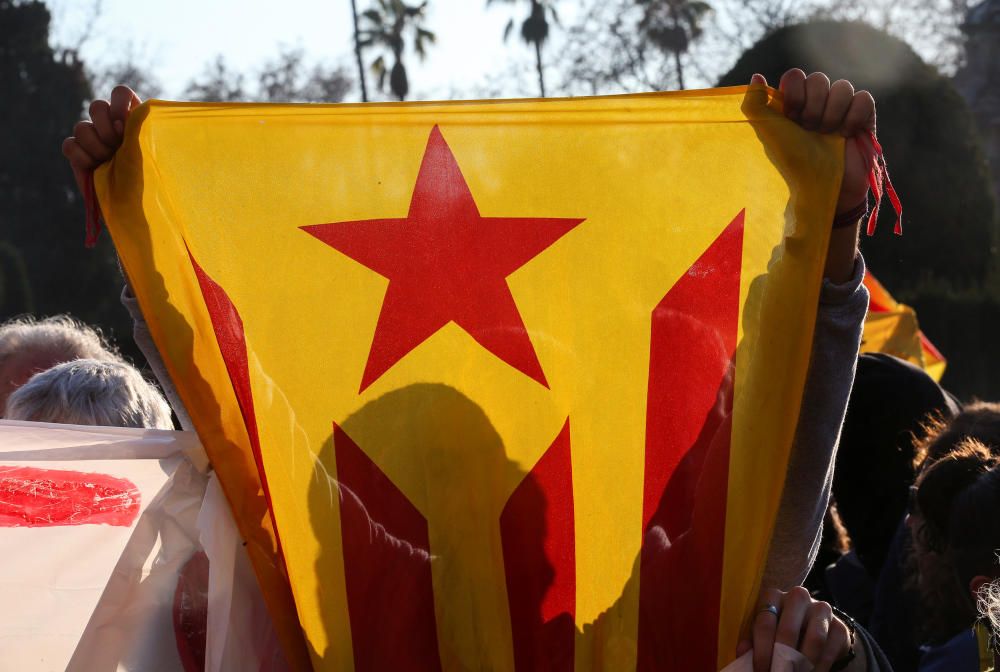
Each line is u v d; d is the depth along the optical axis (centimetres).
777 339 162
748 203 167
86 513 165
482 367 171
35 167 2525
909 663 220
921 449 245
